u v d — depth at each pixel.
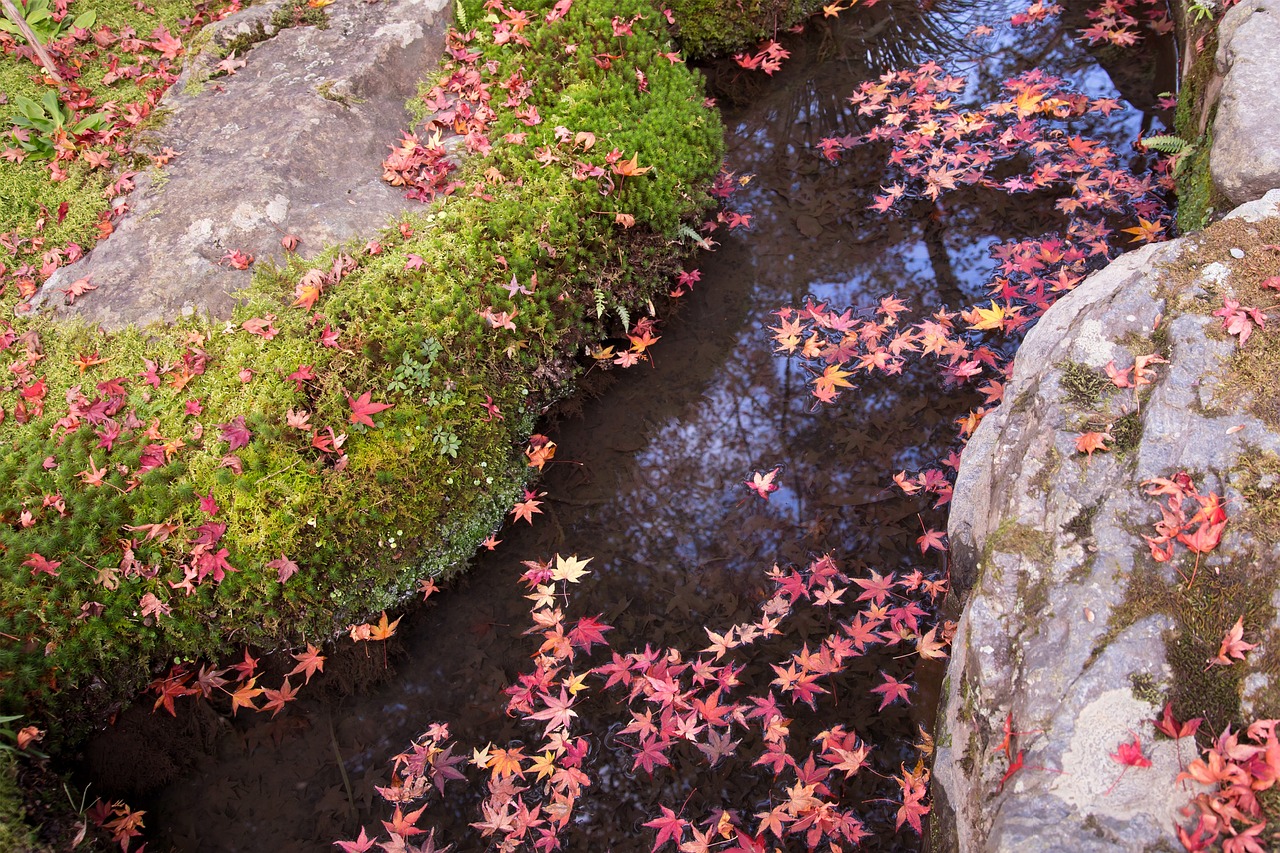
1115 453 1.73
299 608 2.03
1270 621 1.60
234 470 2.02
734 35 2.78
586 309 2.27
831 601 1.97
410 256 2.19
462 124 2.39
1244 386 1.72
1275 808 1.52
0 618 1.92
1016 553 1.73
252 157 2.30
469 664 2.01
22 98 2.36
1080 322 1.83
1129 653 1.62
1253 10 2.22
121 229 2.26
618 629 2.00
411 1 2.54
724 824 1.82
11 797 1.81
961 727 1.73
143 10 2.64
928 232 2.39
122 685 1.98
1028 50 2.71
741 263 2.40
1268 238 1.84
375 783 1.91
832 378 2.20
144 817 1.90
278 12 2.53
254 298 2.16
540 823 1.85
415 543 2.07
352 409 2.03
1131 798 1.56
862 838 1.79
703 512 2.10
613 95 2.39
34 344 2.14
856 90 2.68
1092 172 2.40
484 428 2.12
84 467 2.02
